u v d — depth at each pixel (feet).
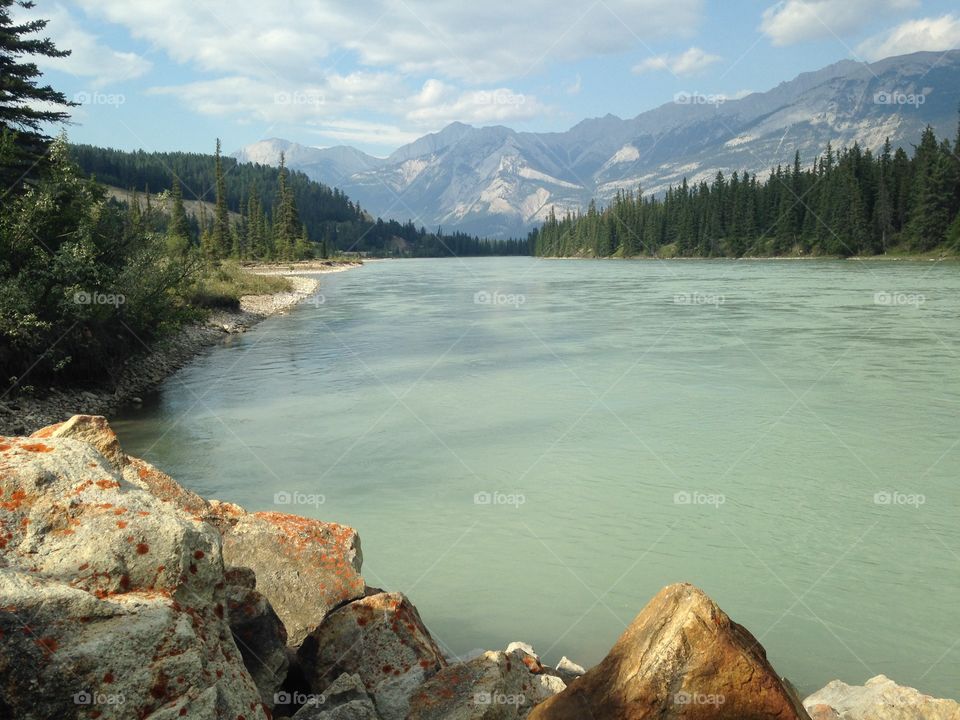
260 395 92.48
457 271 473.67
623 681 16.49
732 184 570.87
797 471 59.00
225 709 14.57
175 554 16.26
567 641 35.68
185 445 69.77
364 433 73.15
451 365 110.32
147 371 105.09
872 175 460.55
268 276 276.41
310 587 26.86
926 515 50.01
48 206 95.09
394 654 23.02
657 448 65.98
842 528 48.29
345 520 50.93
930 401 79.46
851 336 126.72
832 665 33.60
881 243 440.86
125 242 114.83
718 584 41.32
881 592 40.14
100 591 14.98
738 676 15.58
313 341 142.00
